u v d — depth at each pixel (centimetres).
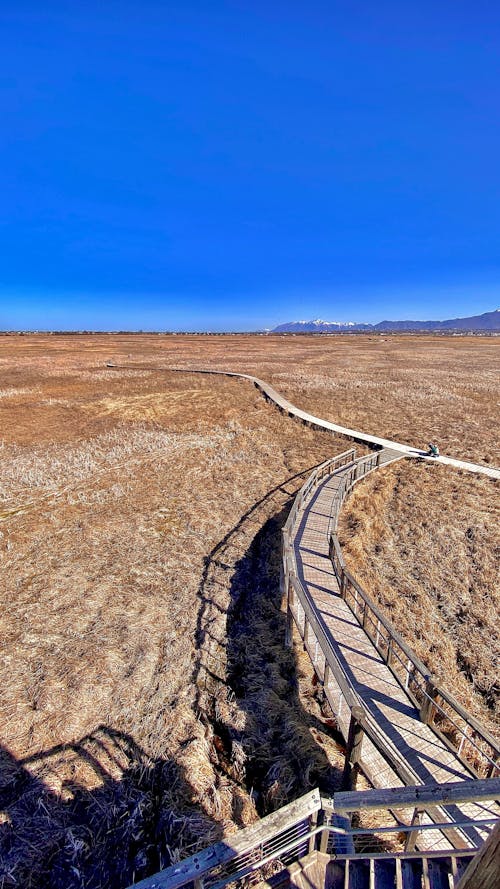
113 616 1034
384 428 2778
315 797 425
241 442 2469
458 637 1020
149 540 1387
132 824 607
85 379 4556
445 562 1300
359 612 1030
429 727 702
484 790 361
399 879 467
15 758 695
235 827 601
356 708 589
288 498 1705
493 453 2241
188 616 1046
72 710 782
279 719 792
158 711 790
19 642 943
